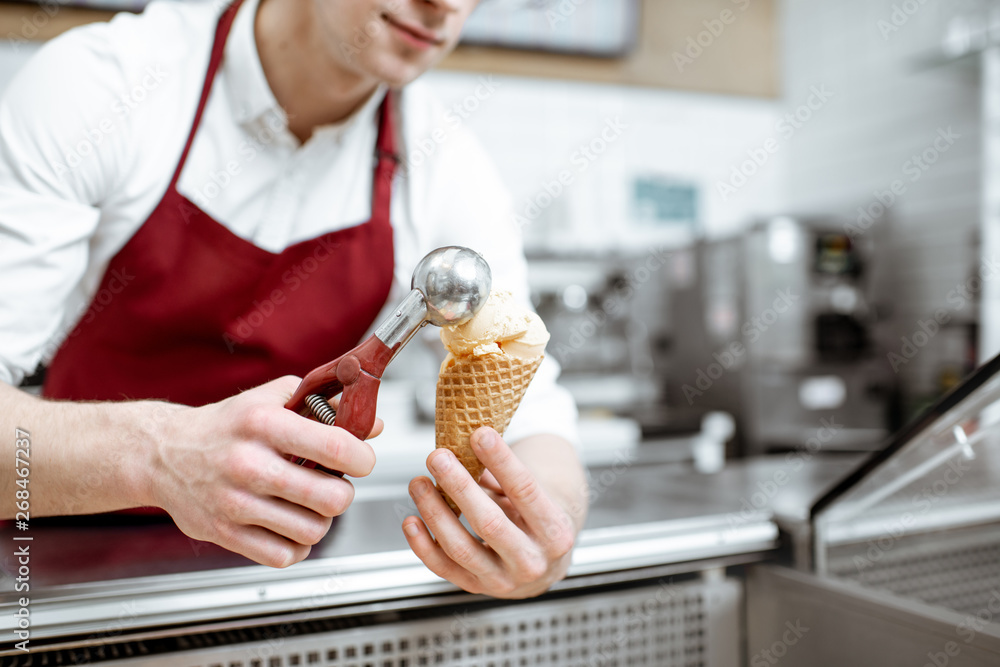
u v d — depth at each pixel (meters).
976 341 3.17
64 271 0.83
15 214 0.79
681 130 3.69
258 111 0.94
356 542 0.77
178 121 0.94
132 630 0.61
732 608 0.87
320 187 1.02
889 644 0.74
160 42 0.95
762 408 3.15
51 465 0.58
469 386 0.58
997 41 2.59
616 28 3.43
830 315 3.24
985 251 3.17
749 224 3.29
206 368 1.02
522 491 0.59
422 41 0.77
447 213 1.10
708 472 1.26
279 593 0.66
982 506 0.75
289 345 1.02
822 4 3.80
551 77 3.41
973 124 3.22
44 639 0.59
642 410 3.36
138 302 0.98
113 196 0.93
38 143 0.82
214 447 0.54
